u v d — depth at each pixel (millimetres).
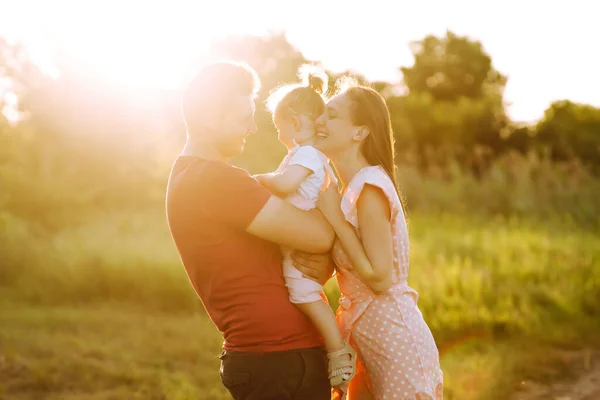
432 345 2943
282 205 2715
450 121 35906
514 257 10047
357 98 2963
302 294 2764
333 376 2754
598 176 18062
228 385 2812
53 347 7102
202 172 2697
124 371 6211
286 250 2828
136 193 17906
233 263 2709
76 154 17766
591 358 6430
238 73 2777
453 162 18328
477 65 46938
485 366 6090
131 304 9711
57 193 16109
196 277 2814
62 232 14031
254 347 2723
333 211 2818
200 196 2691
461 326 7312
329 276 2949
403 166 17828
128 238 12375
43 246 11906
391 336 2867
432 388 2893
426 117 36500
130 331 7977
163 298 9641
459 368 6090
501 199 15352
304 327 2777
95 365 6453
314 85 3082
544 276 8867
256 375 2723
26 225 13891
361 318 2928
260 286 2730
